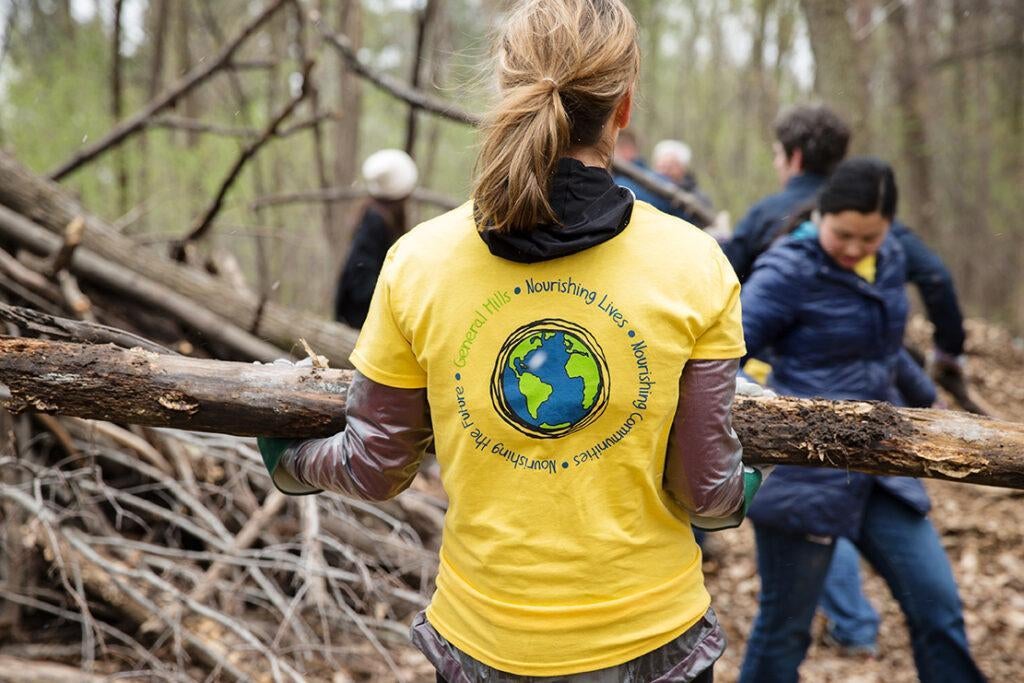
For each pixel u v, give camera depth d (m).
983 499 5.30
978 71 19.02
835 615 4.01
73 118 6.88
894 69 14.14
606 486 1.58
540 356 1.57
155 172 7.22
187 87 5.93
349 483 1.74
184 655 3.45
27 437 3.79
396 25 16.53
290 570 3.96
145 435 4.01
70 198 4.71
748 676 3.02
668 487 1.67
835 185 2.84
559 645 1.61
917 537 2.90
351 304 5.39
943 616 2.85
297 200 6.87
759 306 2.96
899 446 1.93
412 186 5.39
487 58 1.68
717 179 17.34
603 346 1.56
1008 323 19.16
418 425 1.69
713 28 19.66
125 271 4.57
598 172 1.58
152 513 4.06
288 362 2.05
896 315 3.01
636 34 1.64
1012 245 19.50
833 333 2.96
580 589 1.60
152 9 10.68
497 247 1.56
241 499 4.12
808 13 10.01
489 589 1.64
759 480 1.78
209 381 1.97
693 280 1.57
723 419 1.59
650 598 1.63
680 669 1.66
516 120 1.52
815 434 1.94
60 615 3.55
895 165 14.77
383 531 4.42
